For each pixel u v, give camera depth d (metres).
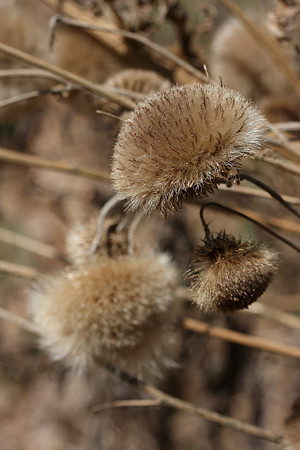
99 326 0.25
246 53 0.29
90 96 0.28
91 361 0.26
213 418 0.26
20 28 0.30
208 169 0.21
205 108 0.21
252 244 0.22
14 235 0.32
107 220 0.26
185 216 0.46
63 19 0.26
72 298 0.25
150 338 0.26
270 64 0.29
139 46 0.31
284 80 0.29
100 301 0.25
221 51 0.30
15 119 0.31
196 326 0.28
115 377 0.27
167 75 0.31
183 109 0.21
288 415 0.26
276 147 0.25
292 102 0.29
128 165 0.21
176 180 0.21
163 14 0.31
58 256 0.31
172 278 0.26
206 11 0.31
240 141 0.21
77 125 0.50
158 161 0.21
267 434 0.26
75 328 0.25
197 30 0.31
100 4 0.31
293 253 0.48
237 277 0.22
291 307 0.43
